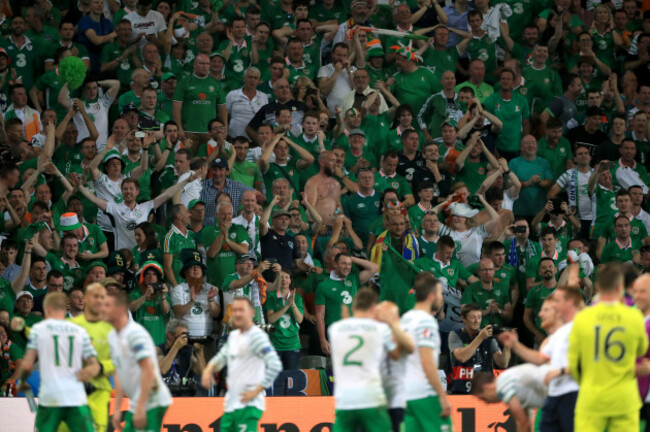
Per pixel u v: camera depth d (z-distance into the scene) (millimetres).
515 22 75438
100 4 69625
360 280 55094
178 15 69625
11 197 55688
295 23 71812
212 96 64125
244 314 35969
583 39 74188
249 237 54688
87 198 57406
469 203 59219
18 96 62906
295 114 64000
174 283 51594
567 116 70250
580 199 64250
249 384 35781
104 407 37219
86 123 61781
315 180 59656
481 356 46531
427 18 73750
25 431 43156
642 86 72562
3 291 51031
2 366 46375
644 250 59031
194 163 58750
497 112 67625
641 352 31672
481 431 44719
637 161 69062
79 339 34250
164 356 45781
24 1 71812
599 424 31172
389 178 61875
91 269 51250
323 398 44875
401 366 32906
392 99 66812
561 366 32531
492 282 55219
